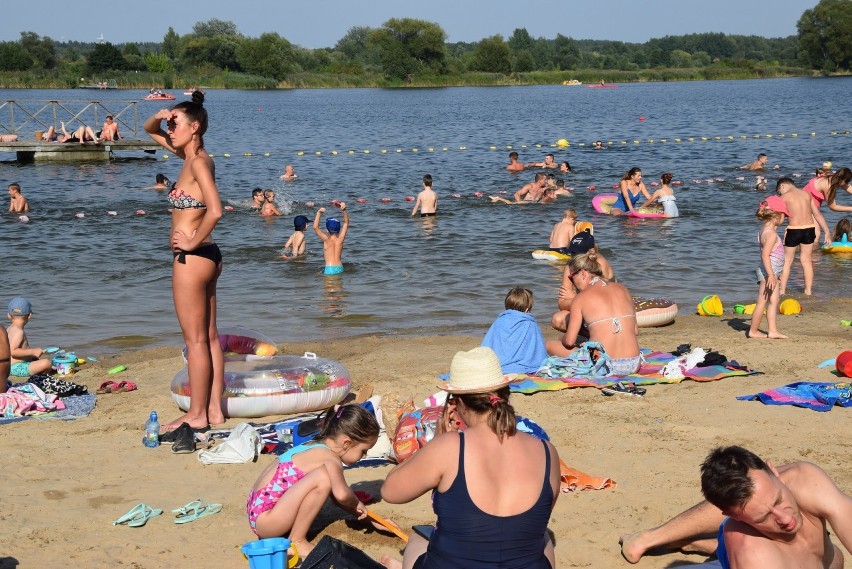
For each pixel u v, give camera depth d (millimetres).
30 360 9570
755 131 46031
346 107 77375
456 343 10867
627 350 8695
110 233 19062
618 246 17500
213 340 7551
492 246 17641
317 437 5461
